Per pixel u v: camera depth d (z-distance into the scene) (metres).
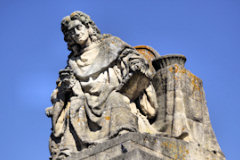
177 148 13.10
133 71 13.60
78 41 14.53
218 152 14.21
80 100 13.99
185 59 14.79
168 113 13.99
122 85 13.70
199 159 13.52
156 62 14.88
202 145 14.00
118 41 14.38
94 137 13.30
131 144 12.02
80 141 13.30
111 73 14.05
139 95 14.16
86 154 12.52
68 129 13.80
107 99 13.70
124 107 13.42
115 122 13.05
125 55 14.12
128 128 12.78
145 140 12.41
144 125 13.66
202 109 14.65
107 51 14.31
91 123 13.60
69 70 14.41
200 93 14.86
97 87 13.92
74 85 14.33
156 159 11.87
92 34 14.73
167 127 13.82
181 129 13.60
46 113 14.66
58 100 14.51
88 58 14.49
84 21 14.69
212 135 14.45
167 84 14.34
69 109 14.00
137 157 11.45
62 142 13.66
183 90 14.34
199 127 14.25
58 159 13.29
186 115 14.08
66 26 14.66
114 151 12.12
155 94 14.47
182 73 14.53
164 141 12.88
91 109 13.66
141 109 14.13
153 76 14.77
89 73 14.15
